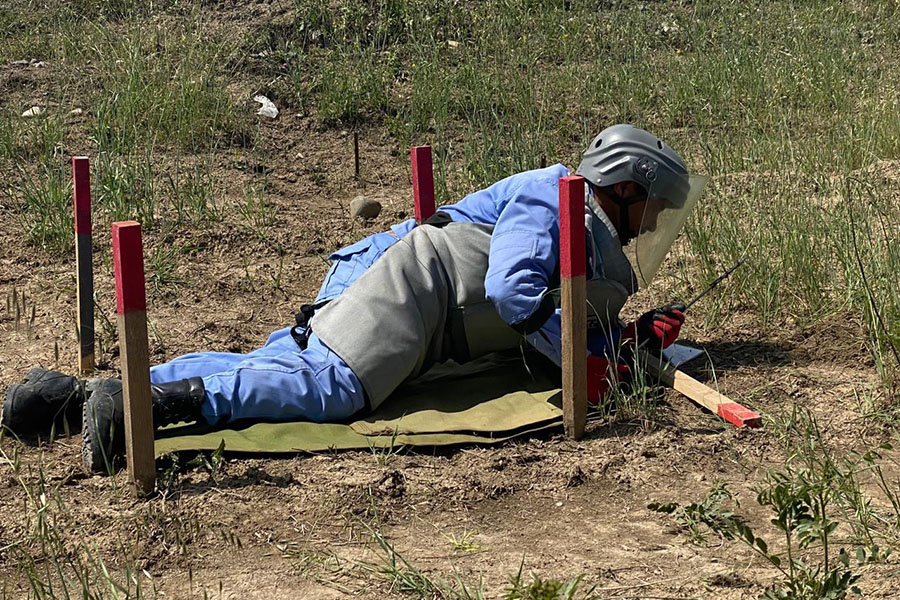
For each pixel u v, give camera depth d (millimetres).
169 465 5004
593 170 5551
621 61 13719
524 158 10320
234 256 8445
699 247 7512
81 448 5254
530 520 4711
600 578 4191
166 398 5125
